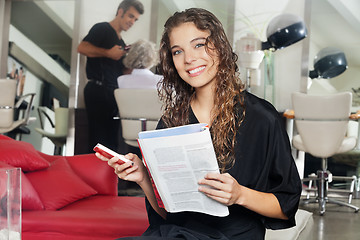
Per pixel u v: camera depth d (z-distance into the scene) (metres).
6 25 6.76
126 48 6.44
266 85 5.59
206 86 1.54
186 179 1.30
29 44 6.73
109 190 3.12
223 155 1.48
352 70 6.02
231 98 1.48
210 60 1.48
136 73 5.02
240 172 1.48
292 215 1.46
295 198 1.46
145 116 4.63
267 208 1.41
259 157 1.49
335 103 4.32
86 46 6.54
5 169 1.30
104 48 6.49
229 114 1.47
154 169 1.31
